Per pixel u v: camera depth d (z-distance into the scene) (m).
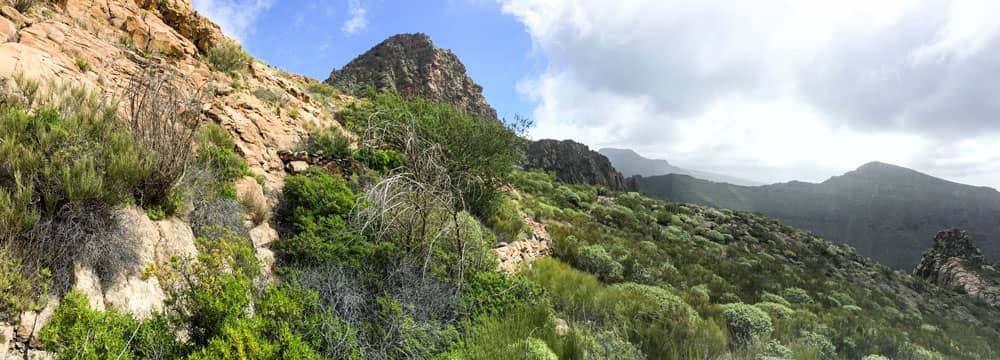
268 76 11.00
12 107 3.54
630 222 20.66
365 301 4.28
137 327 2.62
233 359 2.60
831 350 6.75
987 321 19.67
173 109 4.32
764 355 5.77
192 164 4.59
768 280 13.90
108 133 3.79
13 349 2.29
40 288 2.57
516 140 11.01
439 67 74.75
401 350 3.77
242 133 6.80
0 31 5.21
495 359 4.04
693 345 5.46
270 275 4.22
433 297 4.64
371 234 5.15
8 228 2.65
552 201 20.92
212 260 3.18
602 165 83.06
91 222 3.01
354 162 7.73
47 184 3.02
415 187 5.18
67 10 7.07
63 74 5.16
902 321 13.25
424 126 9.12
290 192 5.59
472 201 9.32
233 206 4.57
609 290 7.11
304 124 8.66
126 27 7.94
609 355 4.75
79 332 2.39
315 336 3.43
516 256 8.12
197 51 9.60
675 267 12.72
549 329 4.88
